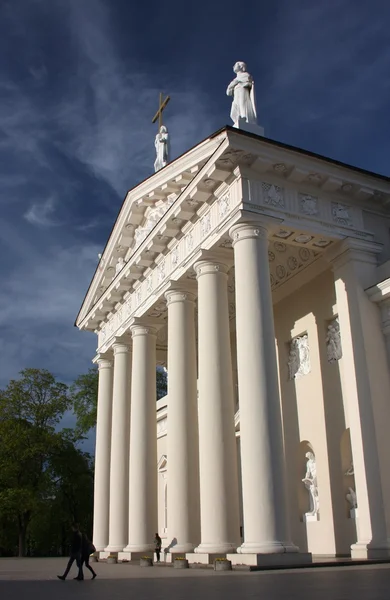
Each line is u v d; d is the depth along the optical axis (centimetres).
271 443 1809
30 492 5503
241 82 2358
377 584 1090
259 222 2078
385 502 1948
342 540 2305
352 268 2223
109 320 3581
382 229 2359
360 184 2281
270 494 1758
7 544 6500
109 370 3628
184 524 2289
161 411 4072
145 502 2791
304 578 1298
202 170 2191
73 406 6312
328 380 2478
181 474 2348
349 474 2327
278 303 2834
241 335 1945
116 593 1127
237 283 2025
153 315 3012
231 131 2050
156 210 2909
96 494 3431
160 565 2300
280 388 2752
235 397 3173
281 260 2689
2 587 1431
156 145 3231
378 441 2011
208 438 2098
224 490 2036
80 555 1725
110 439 3506
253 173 2148
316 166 2202
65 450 6300
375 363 2112
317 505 2472
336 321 2492
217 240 2219
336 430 2397
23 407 6022
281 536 1731
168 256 2728
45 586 1438
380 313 2198
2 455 5678
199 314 2278
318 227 2203
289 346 2769
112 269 3369
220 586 1184
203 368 2192
